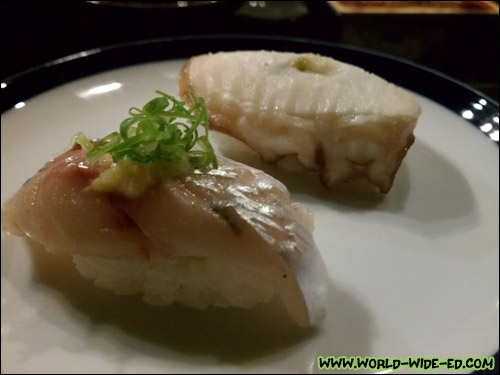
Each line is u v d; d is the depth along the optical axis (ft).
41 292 0.32
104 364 0.28
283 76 0.43
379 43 0.63
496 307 0.33
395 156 0.40
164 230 0.29
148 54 0.54
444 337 0.31
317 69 0.44
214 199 0.29
